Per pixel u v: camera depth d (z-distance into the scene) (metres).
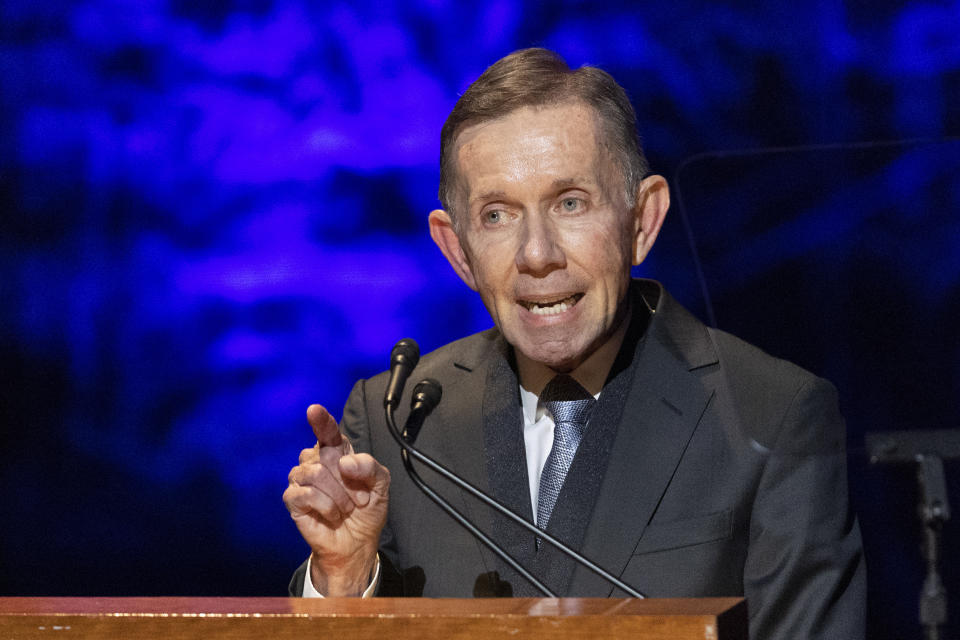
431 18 17.47
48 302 18.77
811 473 4.68
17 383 18.89
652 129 15.84
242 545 18.69
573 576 4.78
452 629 2.75
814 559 4.55
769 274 3.56
